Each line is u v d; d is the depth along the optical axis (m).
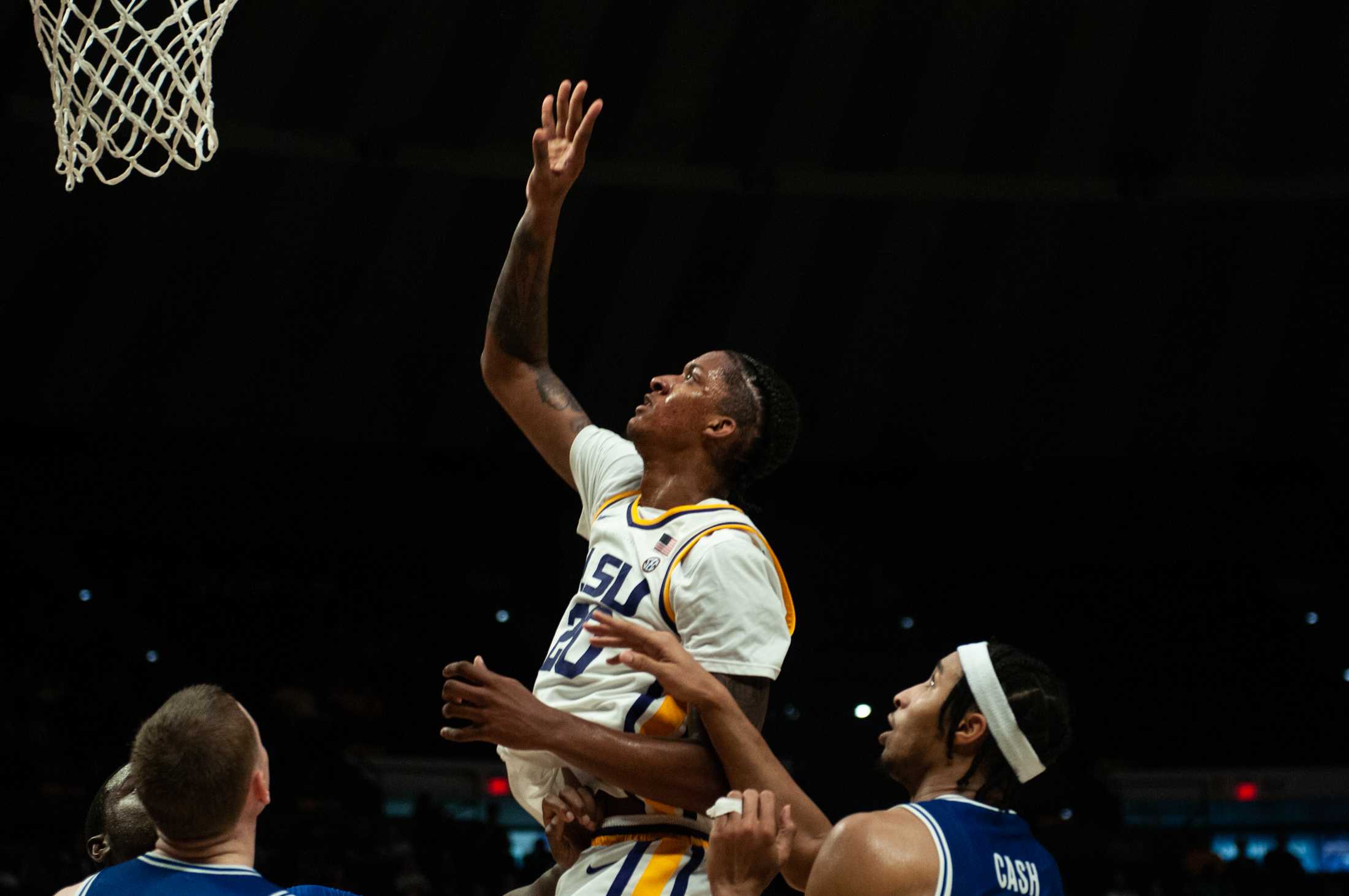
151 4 11.73
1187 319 18.80
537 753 3.63
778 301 18.61
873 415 19.69
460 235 17.61
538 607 20.58
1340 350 18.86
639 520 3.76
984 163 17.19
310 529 19.92
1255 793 18.03
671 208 17.58
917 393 19.53
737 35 15.93
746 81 16.38
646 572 3.62
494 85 16.06
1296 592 20.94
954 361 19.23
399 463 19.75
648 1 15.55
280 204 16.88
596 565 3.73
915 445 19.95
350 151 16.25
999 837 3.25
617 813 3.60
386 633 19.81
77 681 16.80
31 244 16.53
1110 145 17.06
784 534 20.55
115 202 16.42
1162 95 16.58
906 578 20.88
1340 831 17.75
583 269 18.03
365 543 20.22
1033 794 15.85
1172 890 15.24
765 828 3.13
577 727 3.34
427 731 18.88
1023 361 19.27
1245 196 17.33
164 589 18.89
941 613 20.92
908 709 3.49
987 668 3.40
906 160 17.16
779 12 15.76
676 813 3.57
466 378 19.02
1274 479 20.22
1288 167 17.12
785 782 3.36
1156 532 20.78
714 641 3.48
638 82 16.27
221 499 19.41
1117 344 19.05
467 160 16.59
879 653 20.16
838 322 18.86
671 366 18.92
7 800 13.93
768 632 3.52
